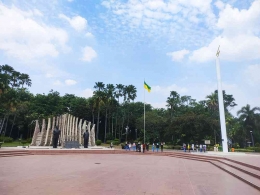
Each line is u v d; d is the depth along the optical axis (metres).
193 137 48.44
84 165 16.16
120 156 26.27
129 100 69.75
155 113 63.12
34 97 70.12
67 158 21.69
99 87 64.50
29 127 62.50
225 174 13.32
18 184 9.04
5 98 51.50
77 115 69.00
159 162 20.30
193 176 12.37
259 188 8.90
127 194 7.75
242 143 60.22
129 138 74.38
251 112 55.75
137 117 71.38
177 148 48.47
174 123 50.56
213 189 8.96
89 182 9.77
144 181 10.35
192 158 25.25
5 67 64.69
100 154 28.42
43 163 16.88
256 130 56.31
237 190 8.83
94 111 68.81
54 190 8.07
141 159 22.94
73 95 77.88
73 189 8.30
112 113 69.75
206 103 63.28
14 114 60.09
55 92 72.69
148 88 40.81
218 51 31.92
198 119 47.69
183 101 68.69
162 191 8.38
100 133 74.00
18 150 24.91
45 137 36.78
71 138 36.84
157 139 58.09
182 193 8.15
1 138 50.88
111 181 10.13
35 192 7.72
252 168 13.50
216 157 22.14
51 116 59.31
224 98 68.94
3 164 15.87
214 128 48.59
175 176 12.23
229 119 57.97
